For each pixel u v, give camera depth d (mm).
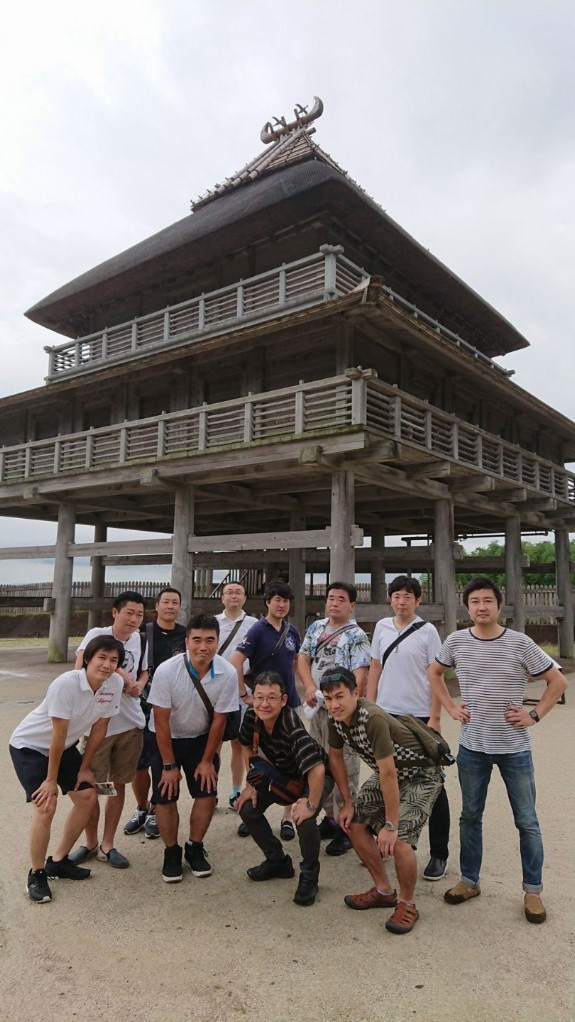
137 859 4398
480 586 3730
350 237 14078
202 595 23766
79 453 14344
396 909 3443
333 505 10742
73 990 2873
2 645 22672
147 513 18406
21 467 15961
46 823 3750
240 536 11914
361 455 10516
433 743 3738
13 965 3068
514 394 14227
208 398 14508
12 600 17438
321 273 12188
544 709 3576
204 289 15609
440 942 3277
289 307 12352
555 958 3121
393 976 2975
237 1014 2705
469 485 13227
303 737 3941
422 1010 2725
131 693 4453
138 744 4477
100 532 19812
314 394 10430
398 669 4449
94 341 17688
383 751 3502
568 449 20359
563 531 19859
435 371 14469
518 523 16828
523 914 3564
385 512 18234
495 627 3775
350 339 11672
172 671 4121
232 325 13438
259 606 15422
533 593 21922
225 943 3273
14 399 15891
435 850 4078
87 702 3873
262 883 4016
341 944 3266
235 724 4723
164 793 4027
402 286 15945
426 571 23266
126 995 2838
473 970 3023
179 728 4230
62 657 15734
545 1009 2727
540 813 5215
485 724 3652
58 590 15711
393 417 10562
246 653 4984
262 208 13086
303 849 3762
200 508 16922
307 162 15062
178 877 4012
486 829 4875
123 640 4648
